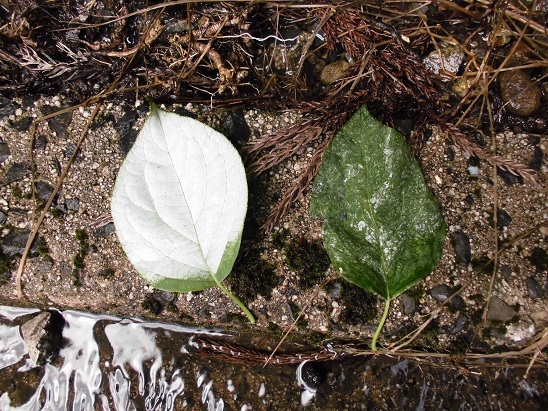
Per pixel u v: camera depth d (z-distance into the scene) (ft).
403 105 1.11
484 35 1.16
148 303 1.07
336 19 1.12
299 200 1.07
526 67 1.11
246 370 1.11
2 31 1.14
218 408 1.10
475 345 1.05
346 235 0.99
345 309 1.05
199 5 1.14
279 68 1.17
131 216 0.95
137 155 0.94
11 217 1.08
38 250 1.08
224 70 1.12
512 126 1.13
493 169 1.08
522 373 1.09
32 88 1.15
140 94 1.14
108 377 1.12
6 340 1.14
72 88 1.16
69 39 1.16
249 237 1.05
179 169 0.95
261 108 1.12
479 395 1.09
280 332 1.07
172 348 1.12
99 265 1.07
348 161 0.99
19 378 1.12
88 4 1.15
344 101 1.08
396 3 1.15
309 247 1.06
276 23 1.15
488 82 1.10
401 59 1.09
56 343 1.13
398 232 0.99
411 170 0.98
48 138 1.11
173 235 0.96
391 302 1.05
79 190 1.09
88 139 1.10
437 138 1.09
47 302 1.11
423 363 1.10
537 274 1.05
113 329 1.13
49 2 1.15
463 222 1.06
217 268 0.97
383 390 1.09
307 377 1.08
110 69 1.15
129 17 1.16
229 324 1.08
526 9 1.15
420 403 1.09
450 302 1.05
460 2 1.16
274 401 1.09
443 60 1.14
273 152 1.06
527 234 1.06
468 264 1.05
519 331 1.04
